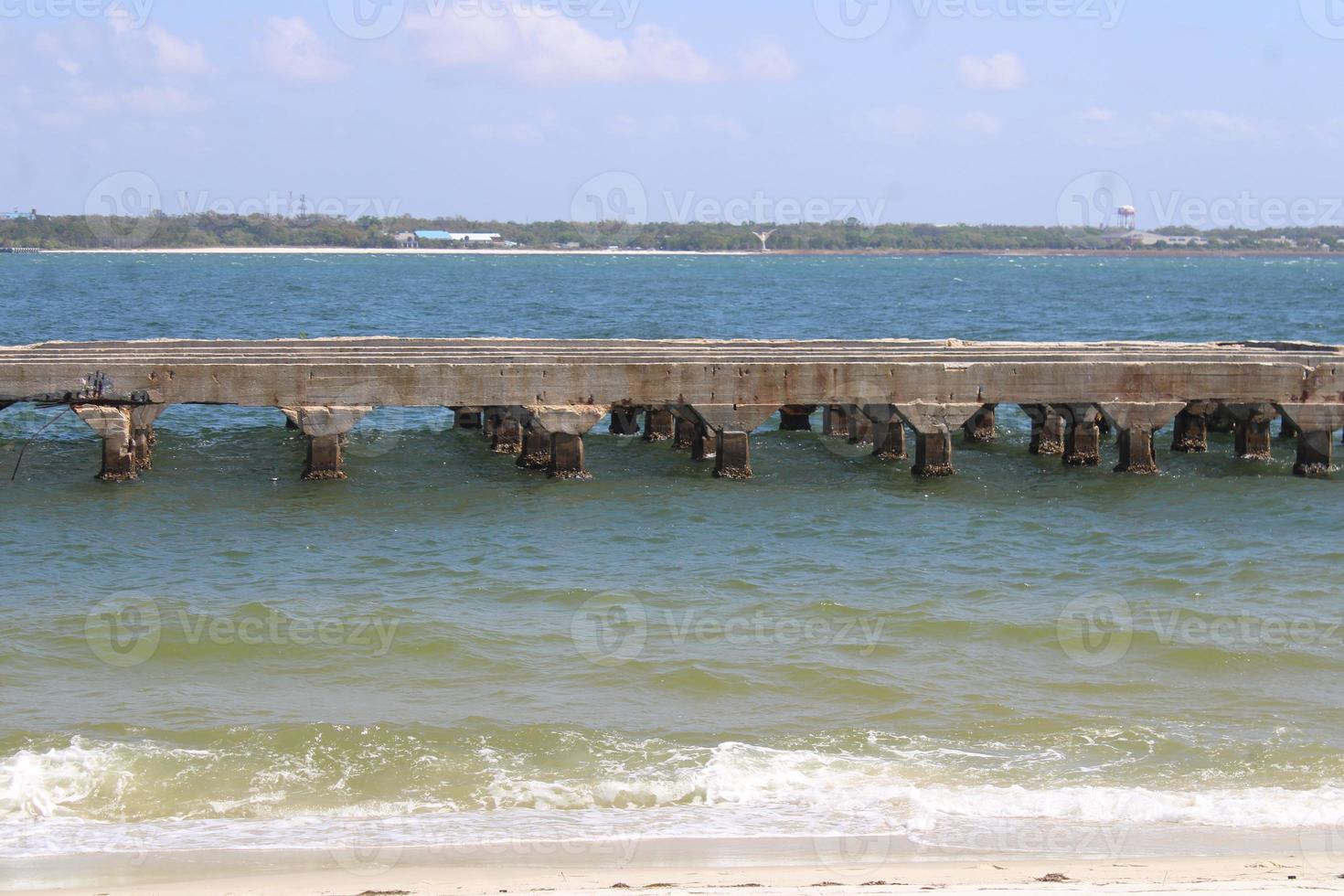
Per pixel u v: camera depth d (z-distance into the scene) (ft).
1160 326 281.33
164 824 47.50
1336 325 284.20
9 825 47.06
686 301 375.25
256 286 437.17
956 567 81.41
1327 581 78.69
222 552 83.25
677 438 121.08
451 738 54.90
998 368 105.70
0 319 264.11
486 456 116.26
